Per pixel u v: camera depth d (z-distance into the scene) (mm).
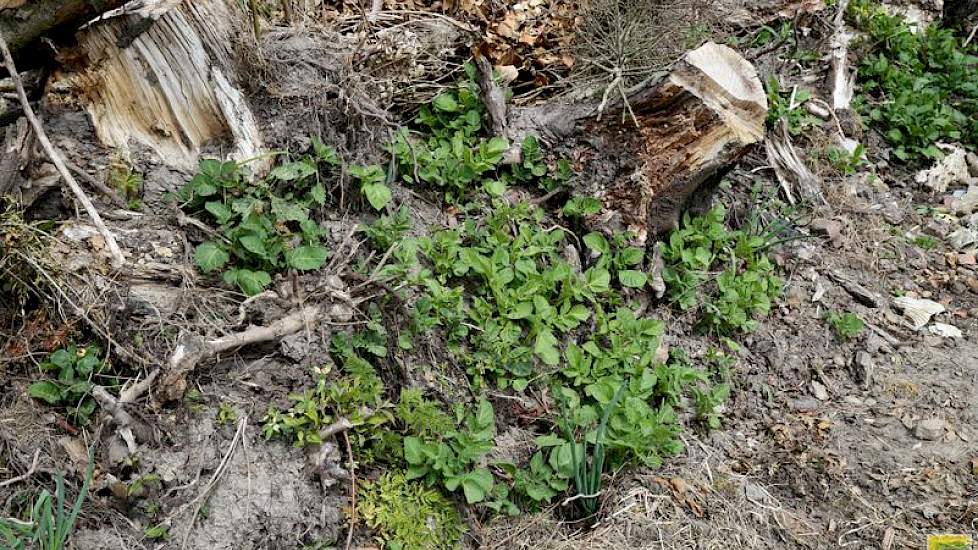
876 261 3645
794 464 2922
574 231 3186
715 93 3035
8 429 2389
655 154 3109
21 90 2494
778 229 3461
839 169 3932
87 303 2480
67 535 2271
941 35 4656
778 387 3164
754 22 4184
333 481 2457
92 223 2574
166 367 2416
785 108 3906
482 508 2635
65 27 2586
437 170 3082
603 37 3387
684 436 2928
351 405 2531
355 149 2994
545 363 2896
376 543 2463
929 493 2861
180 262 2602
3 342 2508
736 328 3230
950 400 3150
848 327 3309
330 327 2619
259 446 2443
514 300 2896
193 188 2658
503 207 3045
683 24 3496
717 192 3605
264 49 2883
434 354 2762
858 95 4277
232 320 2553
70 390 2426
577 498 2695
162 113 2717
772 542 2725
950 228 3877
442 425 2604
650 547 2645
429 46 3277
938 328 3438
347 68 3002
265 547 2354
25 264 2498
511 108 3262
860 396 3168
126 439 2361
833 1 4406
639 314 3113
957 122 4355
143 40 2658
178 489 2348
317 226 2818
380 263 2766
